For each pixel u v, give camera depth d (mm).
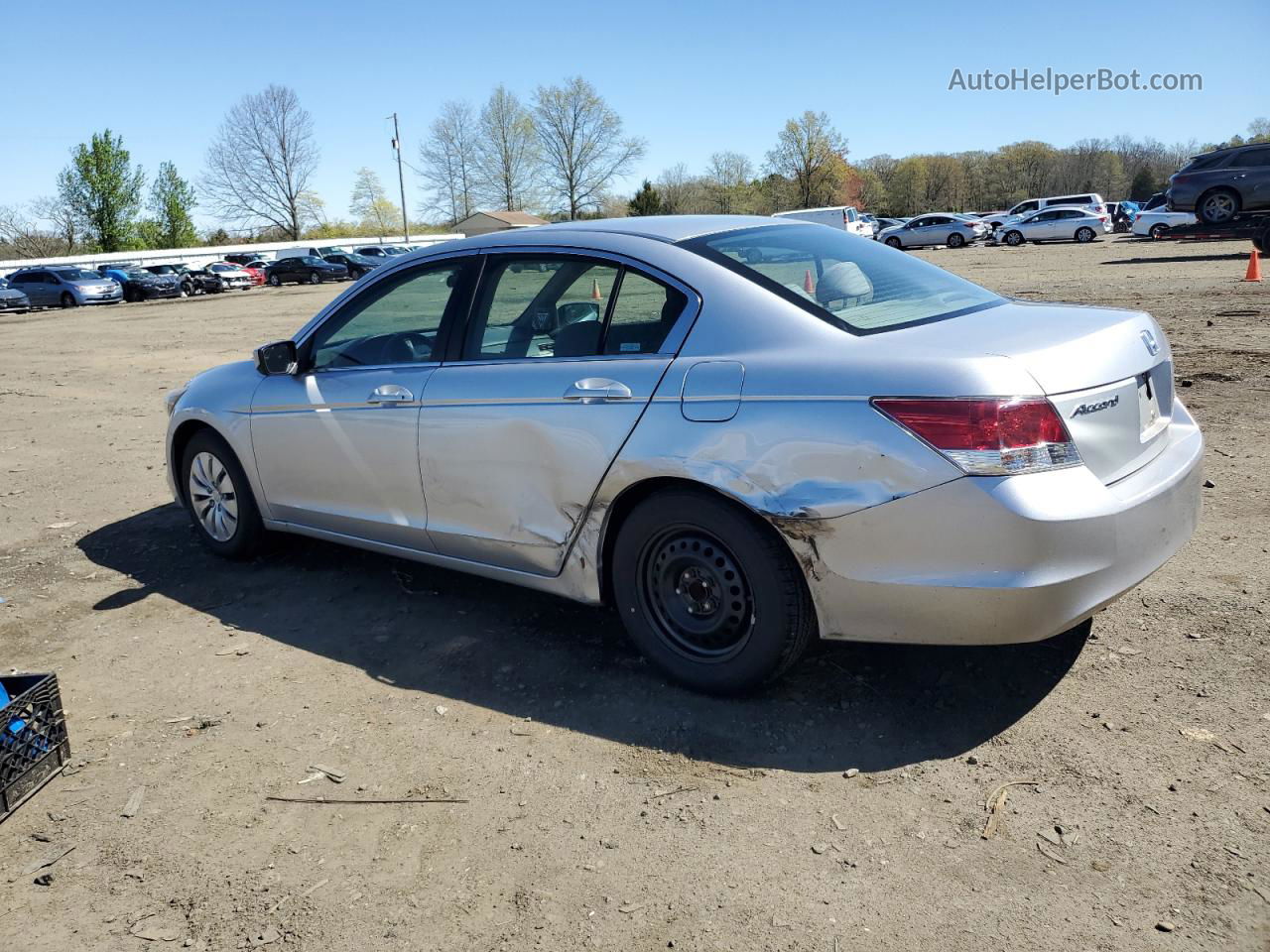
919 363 2797
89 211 69938
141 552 5266
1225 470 5387
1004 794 2715
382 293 4215
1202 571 4055
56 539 5582
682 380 3174
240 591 4613
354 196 97000
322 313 4449
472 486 3760
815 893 2379
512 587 4469
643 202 80750
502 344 3750
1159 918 2223
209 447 4902
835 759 2947
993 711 3141
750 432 2998
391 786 2938
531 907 2393
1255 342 9312
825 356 2971
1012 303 3574
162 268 41875
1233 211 20281
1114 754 2859
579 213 91875
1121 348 3006
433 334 3986
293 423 4406
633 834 2654
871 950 2189
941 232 42906
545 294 3662
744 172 100188
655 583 3395
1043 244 39656
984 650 3525
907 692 3289
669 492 3211
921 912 2293
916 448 2746
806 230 3846
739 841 2596
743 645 3188
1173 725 2980
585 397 3373
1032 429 2682
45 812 2898
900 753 2955
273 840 2711
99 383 12984
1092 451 2824
